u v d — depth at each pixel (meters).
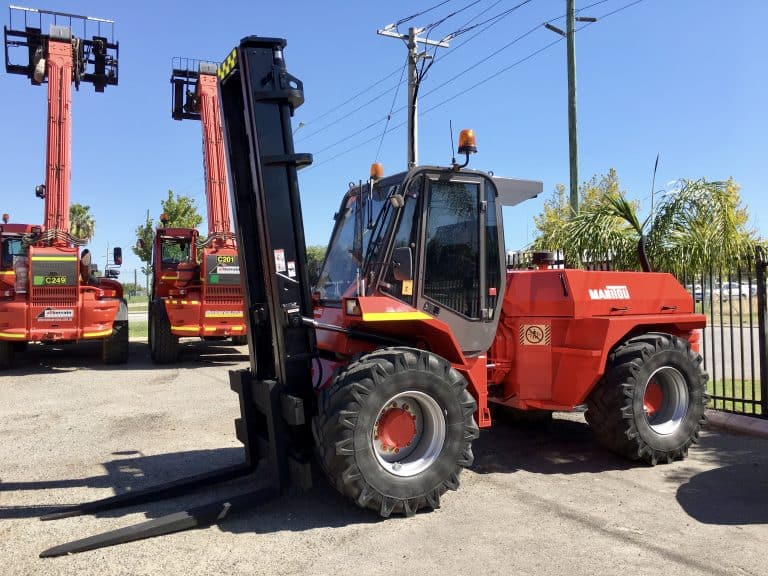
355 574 3.46
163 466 5.59
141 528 3.91
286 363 4.55
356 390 4.09
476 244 5.11
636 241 8.71
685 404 5.62
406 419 4.40
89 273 11.61
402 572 3.48
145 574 3.47
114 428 7.03
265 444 4.79
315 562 3.60
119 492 4.92
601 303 5.57
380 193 5.07
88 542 3.77
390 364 4.21
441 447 4.38
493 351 5.77
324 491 4.74
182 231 13.95
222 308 12.08
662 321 5.82
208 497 4.69
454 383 4.41
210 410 7.99
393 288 4.68
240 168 5.06
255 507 4.42
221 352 14.29
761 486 4.87
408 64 15.77
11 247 12.47
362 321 4.52
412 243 4.77
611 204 9.20
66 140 11.59
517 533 4.00
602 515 4.30
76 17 13.20
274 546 3.81
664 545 3.80
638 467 5.43
